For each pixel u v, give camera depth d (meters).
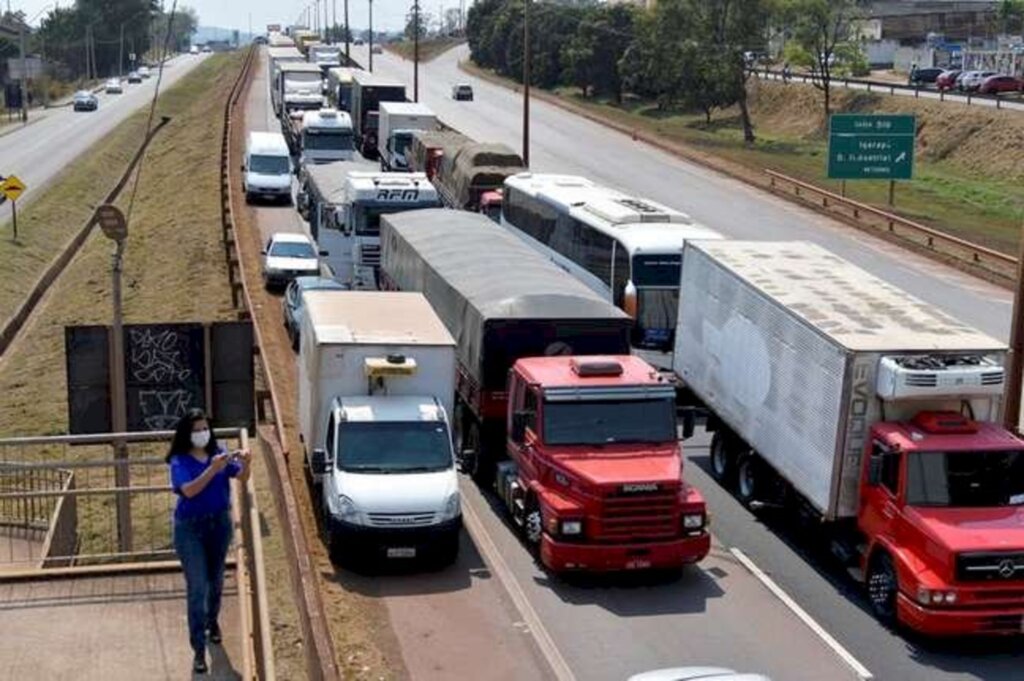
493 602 16.67
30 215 57.03
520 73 128.62
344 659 14.62
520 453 18.66
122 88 130.25
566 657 14.98
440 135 53.88
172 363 18.14
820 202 53.66
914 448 15.86
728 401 21.06
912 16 121.38
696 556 17.34
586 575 17.78
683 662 14.90
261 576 10.48
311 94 75.69
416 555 17.50
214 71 148.38
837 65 91.62
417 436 18.39
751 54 95.38
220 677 10.19
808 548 19.02
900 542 15.84
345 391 19.25
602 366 18.61
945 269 41.81
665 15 93.31
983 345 16.98
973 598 15.06
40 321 39.06
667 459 17.70
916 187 62.53
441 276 24.58
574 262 30.67
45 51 145.88
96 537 19.80
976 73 87.12
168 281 41.09
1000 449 15.98
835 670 14.77
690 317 23.23
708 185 60.06
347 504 17.41
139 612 11.38
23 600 11.54
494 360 21.02
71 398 17.81
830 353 17.03
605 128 86.44
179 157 73.56
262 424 23.78
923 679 14.60
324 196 38.38
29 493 13.41
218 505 10.28
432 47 188.12
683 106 100.88
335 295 22.20
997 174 66.44
